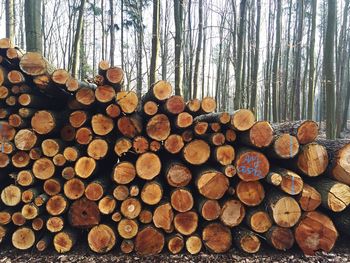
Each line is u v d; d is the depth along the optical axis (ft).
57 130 13.05
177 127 12.35
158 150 12.50
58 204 11.96
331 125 21.74
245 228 12.14
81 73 44.16
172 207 11.98
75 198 12.05
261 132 11.87
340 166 11.74
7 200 11.94
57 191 12.17
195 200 12.70
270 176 11.57
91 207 12.09
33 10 17.40
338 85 39.93
